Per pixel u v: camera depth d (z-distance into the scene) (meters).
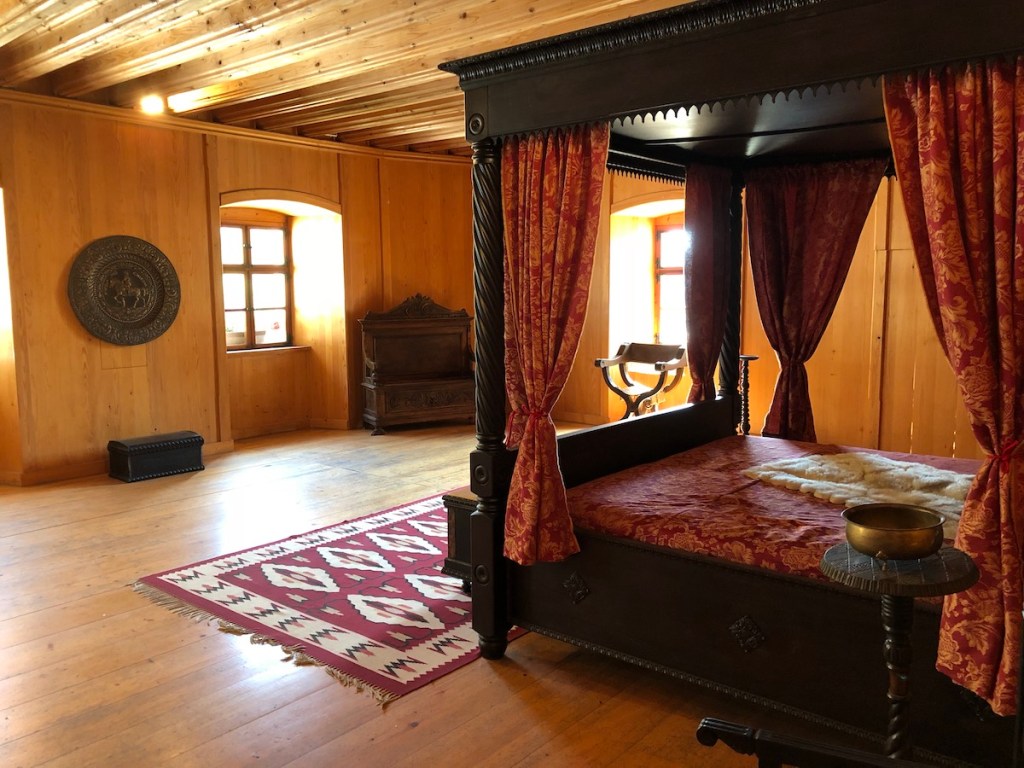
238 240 7.70
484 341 3.14
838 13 2.26
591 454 3.60
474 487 3.20
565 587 3.06
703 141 3.88
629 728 2.72
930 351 5.84
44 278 5.89
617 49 2.67
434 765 2.51
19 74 5.36
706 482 3.46
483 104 3.04
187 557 4.40
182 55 4.90
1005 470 2.07
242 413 7.70
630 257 7.96
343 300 7.90
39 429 5.95
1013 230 2.04
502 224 3.12
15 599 3.83
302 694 2.95
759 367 6.73
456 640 3.37
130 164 6.29
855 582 1.50
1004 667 2.03
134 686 3.01
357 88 5.71
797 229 4.53
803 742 1.42
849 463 3.68
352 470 6.40
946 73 2.12
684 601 2.76
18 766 2.52
